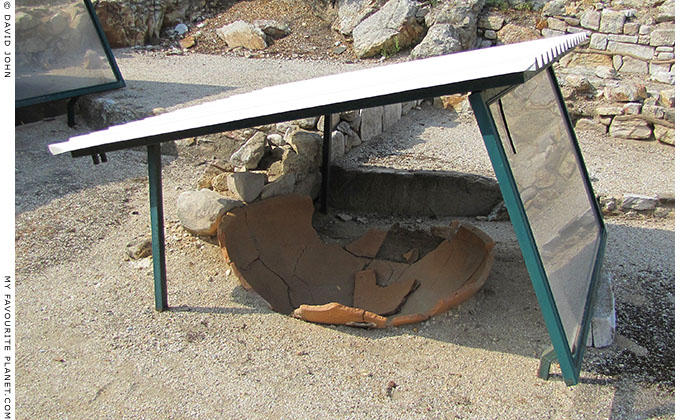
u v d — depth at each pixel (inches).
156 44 405.7
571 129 181.9
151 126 144.4
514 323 155.8
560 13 324.8
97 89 297.7
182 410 127.0
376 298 178.4
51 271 180.9
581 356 125.6
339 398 129.9
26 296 168.2
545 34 330.6
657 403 129.0
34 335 151.6
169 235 195.3
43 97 279.0
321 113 121.0
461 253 179.8
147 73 341.7
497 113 117.4
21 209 214.8
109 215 213.2
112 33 392.2
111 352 144.8
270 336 151.0
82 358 143.0
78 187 233.1
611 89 279.7
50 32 279.3
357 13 386.6
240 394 131.2
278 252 192.2
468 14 343.3
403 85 113.9
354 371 138.4
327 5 409.4
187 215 189.3
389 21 364.2
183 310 161.2
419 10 361.1
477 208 228.4
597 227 180.2
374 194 237.3
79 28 289.3
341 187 241.6
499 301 165.0
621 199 220.1
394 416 124.6
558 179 150.0
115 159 259.0
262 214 193.8
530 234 112.1
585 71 307.7
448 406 127.3
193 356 143.3
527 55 114.2
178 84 320.5
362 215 237.6
